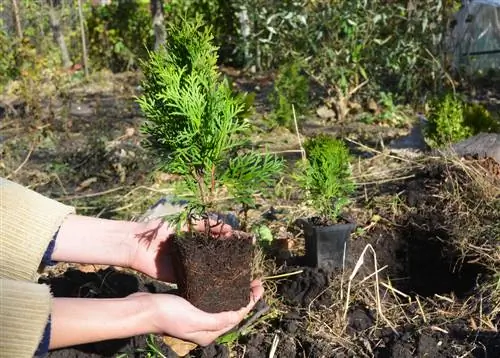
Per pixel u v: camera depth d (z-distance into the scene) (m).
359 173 1.59
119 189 1.64
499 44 3.04
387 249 1.21
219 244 0.73
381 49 2.60
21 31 3.08
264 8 3.12
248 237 0.74
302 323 0.91
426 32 2.63
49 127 2.22
